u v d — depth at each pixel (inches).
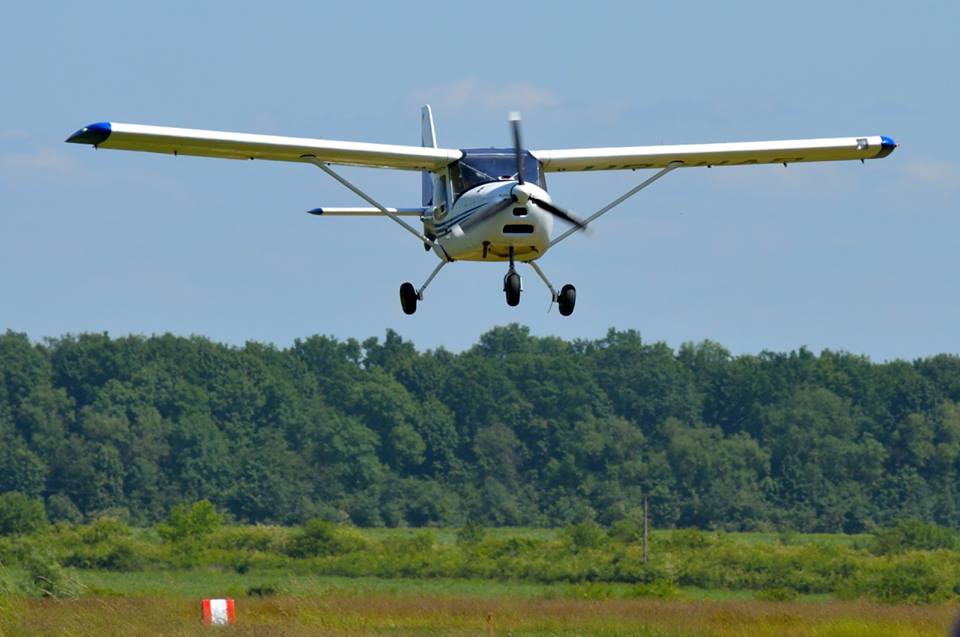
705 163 3198.8
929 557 6683.1
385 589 6058.1
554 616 3882.9
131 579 6624.0
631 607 4301.2
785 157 3223.4
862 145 3221.0
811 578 6333.7
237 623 3105.3
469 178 2869.1
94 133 2778.1
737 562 6663.4
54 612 3272.6
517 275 2780.5
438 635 3312.0
